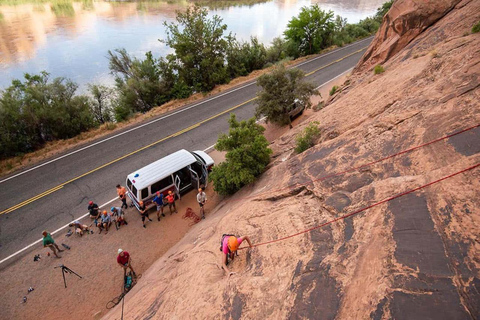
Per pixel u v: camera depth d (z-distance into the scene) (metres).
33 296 9.70
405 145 5.65
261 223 6.11
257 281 4.42
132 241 11.70
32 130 18.16
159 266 8.50
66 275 10.37
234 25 52.31
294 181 7.11
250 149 11.40
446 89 6.41
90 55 35.97
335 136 9.12
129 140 18.69
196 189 14.16
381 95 9.41
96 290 9.89
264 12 62.84
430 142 5.18
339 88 17.86
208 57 26.52
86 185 14.77
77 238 11.81
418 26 14.66
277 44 36.38
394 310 3.03
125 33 44.47
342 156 6.78
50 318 9.09
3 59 33.94
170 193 12.40
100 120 22.92
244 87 26.84
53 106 19.11
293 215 5.60
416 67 9.65
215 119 21.14
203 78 26.73
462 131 4.86
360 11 65.69
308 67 32.09
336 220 4.84
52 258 11.00
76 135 20.06
